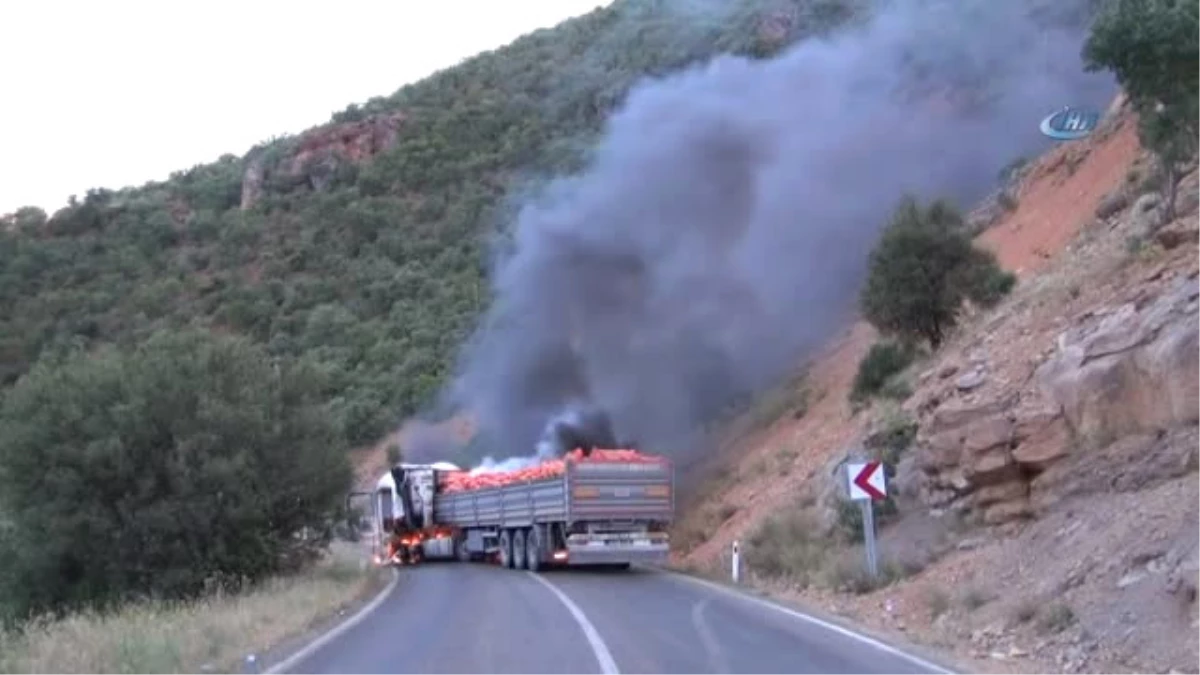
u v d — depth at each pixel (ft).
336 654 59.77
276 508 124.67
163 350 127.03
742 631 64.54
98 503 118.52
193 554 119.03
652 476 117.70
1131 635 48.85
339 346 262.67
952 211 118.11
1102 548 57.98
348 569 125.49
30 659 54.80
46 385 122.52
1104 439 68.54
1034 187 143.74
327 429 129.08
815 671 49.67
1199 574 48.73
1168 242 80.33
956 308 114.21
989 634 56.39
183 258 325.21
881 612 69.82
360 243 305.32
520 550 127.75
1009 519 73.67
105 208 355.97
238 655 58.08
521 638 64.08
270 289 295.28
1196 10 76.07
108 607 99.25
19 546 120.16
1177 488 58.85
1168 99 78.64
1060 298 88.12
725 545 114.11
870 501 80.23
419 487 159.94
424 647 61.77
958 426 80.07
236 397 124.06
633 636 63.46
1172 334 65.77
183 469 117.50
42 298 306.14
